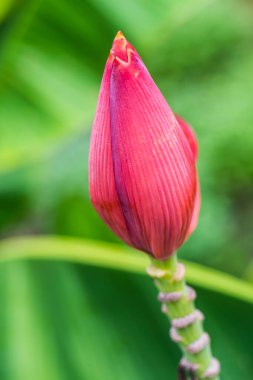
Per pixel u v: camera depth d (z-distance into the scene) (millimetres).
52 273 699
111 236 1176
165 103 465
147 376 673
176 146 469
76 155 1369
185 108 2359
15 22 957
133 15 998
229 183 2145
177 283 512
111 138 463
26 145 996
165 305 521
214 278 647
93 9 969
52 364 697
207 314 652
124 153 463
